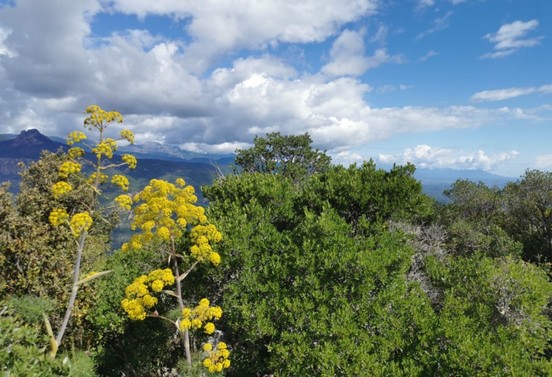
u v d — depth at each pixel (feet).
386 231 46.98
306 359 31.42
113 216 53.72
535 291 39.88
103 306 40.52
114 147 23.34
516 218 117.70
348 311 34.09
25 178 52.60
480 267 44.42
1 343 21.91
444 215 114.32
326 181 55.67
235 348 39.73
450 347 29.76
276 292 37.11
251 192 52.29
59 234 36.70
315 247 40.73
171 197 29.86
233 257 40.98
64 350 34.88
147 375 40.60
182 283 41.96
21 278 33.37
